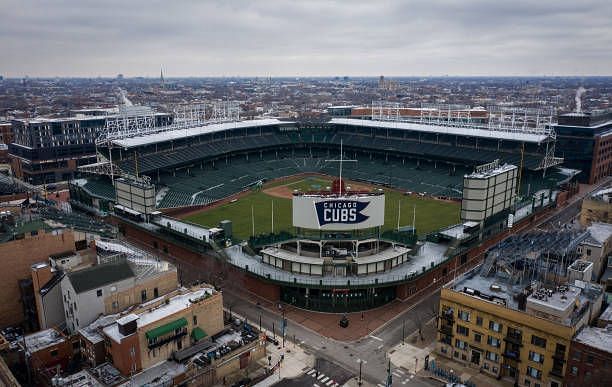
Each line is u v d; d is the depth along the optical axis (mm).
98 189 168375
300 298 102062
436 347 87625
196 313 83625
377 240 106625
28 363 78562
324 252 106500
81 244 103062
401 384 78000
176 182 191500
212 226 150750
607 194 141250
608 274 103312
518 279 88812
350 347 88312
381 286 99625
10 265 93438
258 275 103250
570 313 75250
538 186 181125
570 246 98125
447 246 120188
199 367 76688
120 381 72875
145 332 76562
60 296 90125
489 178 118625
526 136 197750
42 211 125312
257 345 84562
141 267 94375
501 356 78875
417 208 172125
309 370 81750
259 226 149500
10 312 94875
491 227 129875
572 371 71812
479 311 80062
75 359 82688
